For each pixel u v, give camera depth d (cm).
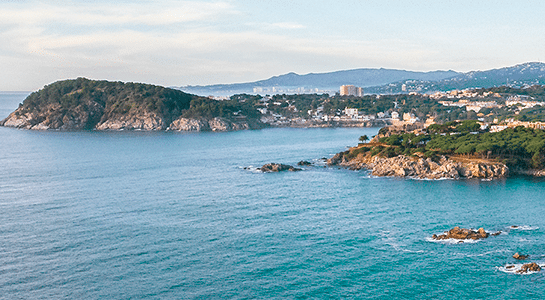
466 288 10969
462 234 14012
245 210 17438
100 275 11744
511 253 12781
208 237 14375
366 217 16312
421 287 11056
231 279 11531
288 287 11125
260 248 13462
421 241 13850
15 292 10912
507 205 17475
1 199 19300
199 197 19575
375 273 11800
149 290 10994
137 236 14462
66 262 12506
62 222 15925
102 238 14288
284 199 19138
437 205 17712
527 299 10444
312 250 13288
